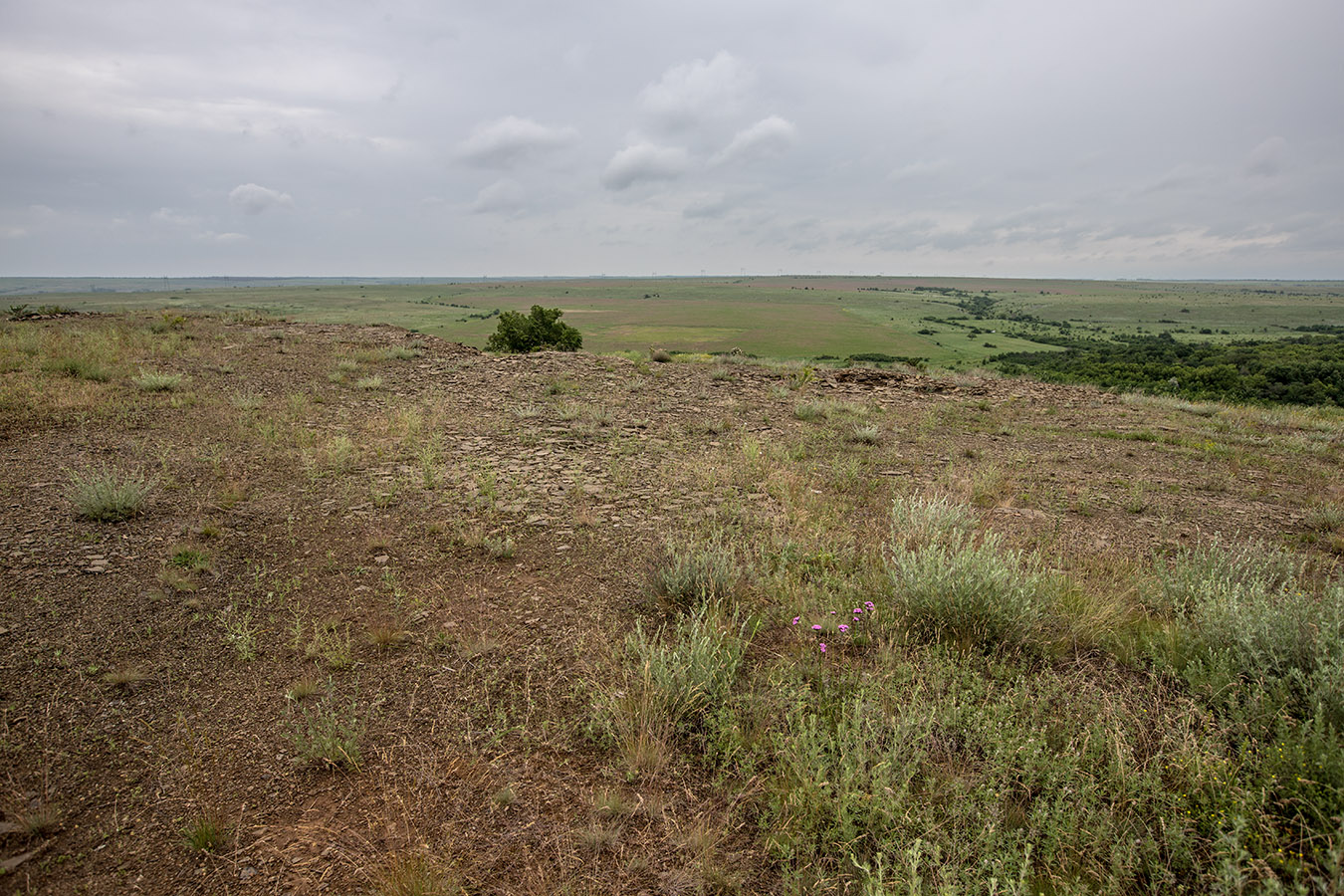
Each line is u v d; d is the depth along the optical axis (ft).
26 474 20.17
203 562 15.23
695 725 10.50
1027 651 12.62
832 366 60.44
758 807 8.84
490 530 18.29
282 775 9.15
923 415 39.88
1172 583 14.62
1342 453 32.30
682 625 13.02
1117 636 12.81
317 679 11.35
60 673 11.05
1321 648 10.31
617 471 24.44
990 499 23.11
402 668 11.79
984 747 9.66
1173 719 10.06
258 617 13.33
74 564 14.71
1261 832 7.71
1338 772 7.99
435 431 29.37
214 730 10.01
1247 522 21.04
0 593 13.24
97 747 9.49
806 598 14.57
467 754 9.70
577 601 14.51
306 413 30.71
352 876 7.56
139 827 8.18
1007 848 8.01
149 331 50.85
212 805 8.55
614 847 8.12
